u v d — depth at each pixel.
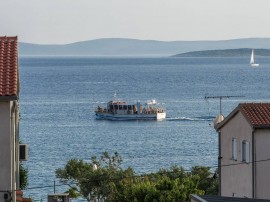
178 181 111.69
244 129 100.81
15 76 64.19
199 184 131.25
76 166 141.00
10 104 63.53
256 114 99.81
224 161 107.44
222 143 107.94
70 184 143.25
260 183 97.88
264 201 78.12
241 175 101.75
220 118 124.44
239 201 77.31
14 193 66.06
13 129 66.12
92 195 131.12
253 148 97.81
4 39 69.06
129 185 118.94
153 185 110.31
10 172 63.47
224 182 107.62
